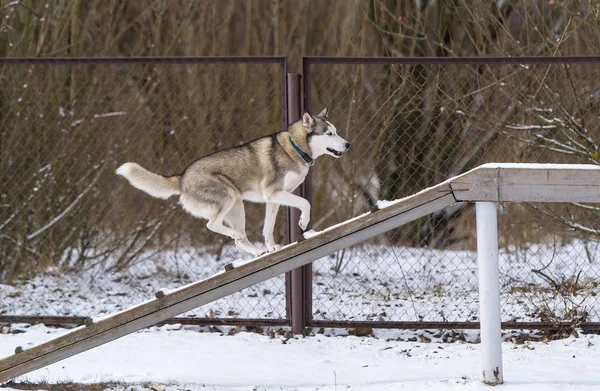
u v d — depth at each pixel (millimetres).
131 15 13867
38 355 6070
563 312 8219
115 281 11047
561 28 11102
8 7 11727
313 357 7195
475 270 10828
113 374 6668
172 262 11805
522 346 7434
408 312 8805
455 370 6512
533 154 9523
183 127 12094
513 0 12164
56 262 11406
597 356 6941
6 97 11203
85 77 11844
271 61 8094
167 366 6895
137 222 11664
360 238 5844
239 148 7320
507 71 10172
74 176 11445
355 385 6070
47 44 12359
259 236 12781
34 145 11273
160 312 6070
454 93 10836
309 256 5910
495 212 5652
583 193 5457
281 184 7301
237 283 6016
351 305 9188
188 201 7254
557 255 10711
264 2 14656
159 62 8148
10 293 10164
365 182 12039
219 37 14219
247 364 6930
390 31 13078
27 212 11180
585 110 9195
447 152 11930
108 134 11641
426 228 11750
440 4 13141
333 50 14055
